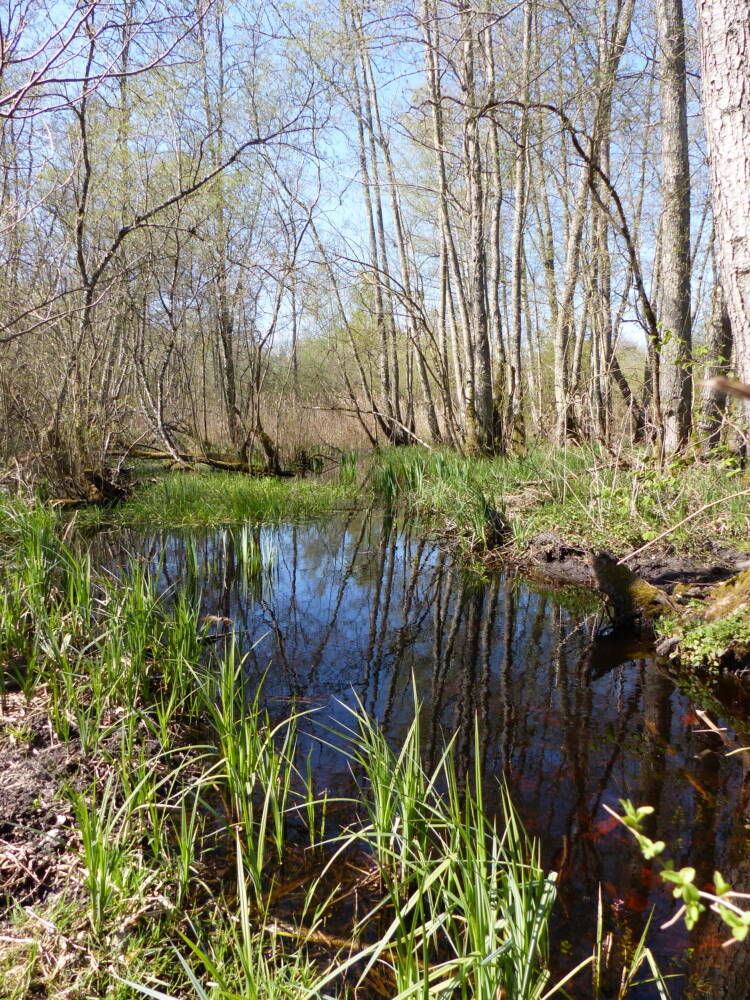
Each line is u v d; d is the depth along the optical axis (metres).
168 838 2.84
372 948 1.97
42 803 2.87
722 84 3.17
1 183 7.47
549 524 7.76
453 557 8.05
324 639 5.34
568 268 13.19
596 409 10.93
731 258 3.28
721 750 3.60
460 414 15.62
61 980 2.10
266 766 3.29
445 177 13.39
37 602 4.14
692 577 6.12
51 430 10.36
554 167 15.16
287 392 19.06
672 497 7.28
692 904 1.40
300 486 12.16
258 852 2.53
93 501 10.59
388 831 2.75
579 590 6.64
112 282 9.56
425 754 3.57
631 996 2.11
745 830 2.91
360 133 17.91
